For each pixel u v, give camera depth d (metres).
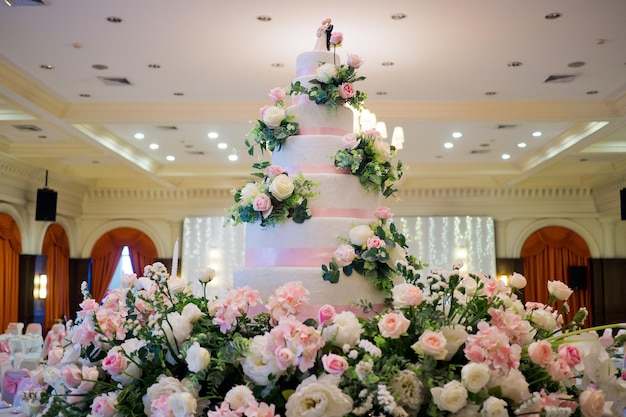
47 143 12.18
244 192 3.30
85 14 6.22
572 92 8.67
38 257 14.16
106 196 16.73
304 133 3.44
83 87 8.52
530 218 16.33
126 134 11.27
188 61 7.54
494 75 7.99
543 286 16.27
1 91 8.01
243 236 16.47
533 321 2.68
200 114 9.27
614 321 15.84
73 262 16.52
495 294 2.66
